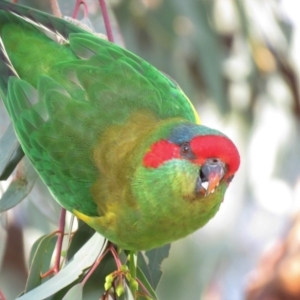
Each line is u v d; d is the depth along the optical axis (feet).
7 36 29.17
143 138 26.23
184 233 26.03
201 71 42.78
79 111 27.53
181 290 42.83
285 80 43.80
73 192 27.09
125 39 41.22
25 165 28.48
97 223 26.84
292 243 43.98
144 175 25.45
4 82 28.86
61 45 28.99
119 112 27.43
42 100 27.86
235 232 47.52
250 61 43.24
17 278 40.91
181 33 42.01
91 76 28.02
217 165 24.30
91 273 26.04
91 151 27.09
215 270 47.57
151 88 28.25
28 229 38.17
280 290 43.11
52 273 27.20
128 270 26.00
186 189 24.73
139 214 25.75
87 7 30.58
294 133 44.70
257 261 47.70
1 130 33.94
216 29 42.65
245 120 43.88
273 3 42.63
